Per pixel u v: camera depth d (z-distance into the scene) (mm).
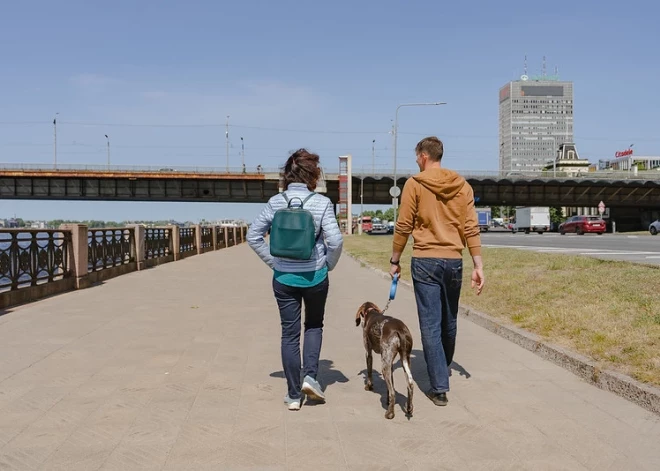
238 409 4480
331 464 3463
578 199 66812
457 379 5340
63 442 3811
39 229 10984
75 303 10281
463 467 3422
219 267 19250
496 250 19891
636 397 4578
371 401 4715
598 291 8781
